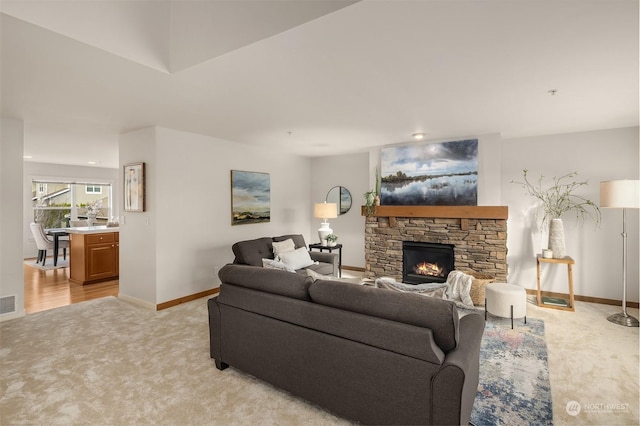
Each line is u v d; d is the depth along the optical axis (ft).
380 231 17.37
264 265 11.32
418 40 6.40
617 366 8.70
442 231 15.64
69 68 7.57
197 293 15.07
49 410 6.91
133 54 7.16
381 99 9.99
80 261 17.56
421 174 16.43
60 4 6.02
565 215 14.97
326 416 6.74
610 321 12.00
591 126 13.58
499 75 8.12
